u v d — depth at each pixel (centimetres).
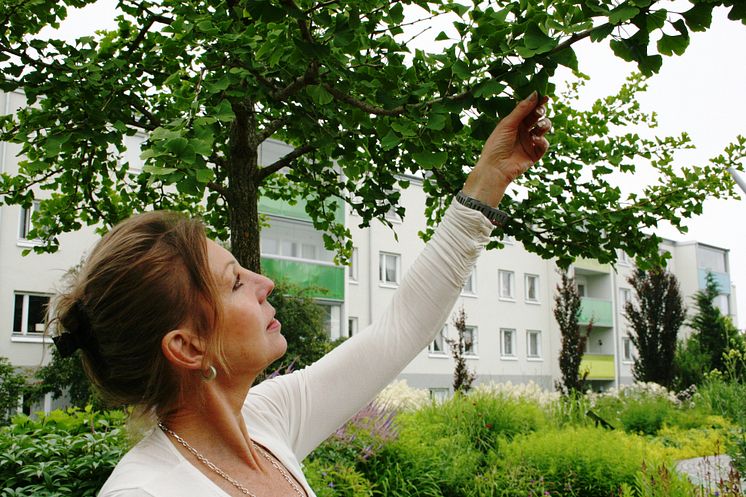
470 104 166
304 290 1678
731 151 386
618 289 3372
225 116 211
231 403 106
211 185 403
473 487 627
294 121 307
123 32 339
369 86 233
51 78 289
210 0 310
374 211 429
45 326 103
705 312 2602
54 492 344
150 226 102
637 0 128
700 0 126
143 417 102
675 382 2114
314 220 503
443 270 137
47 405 1520
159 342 98
